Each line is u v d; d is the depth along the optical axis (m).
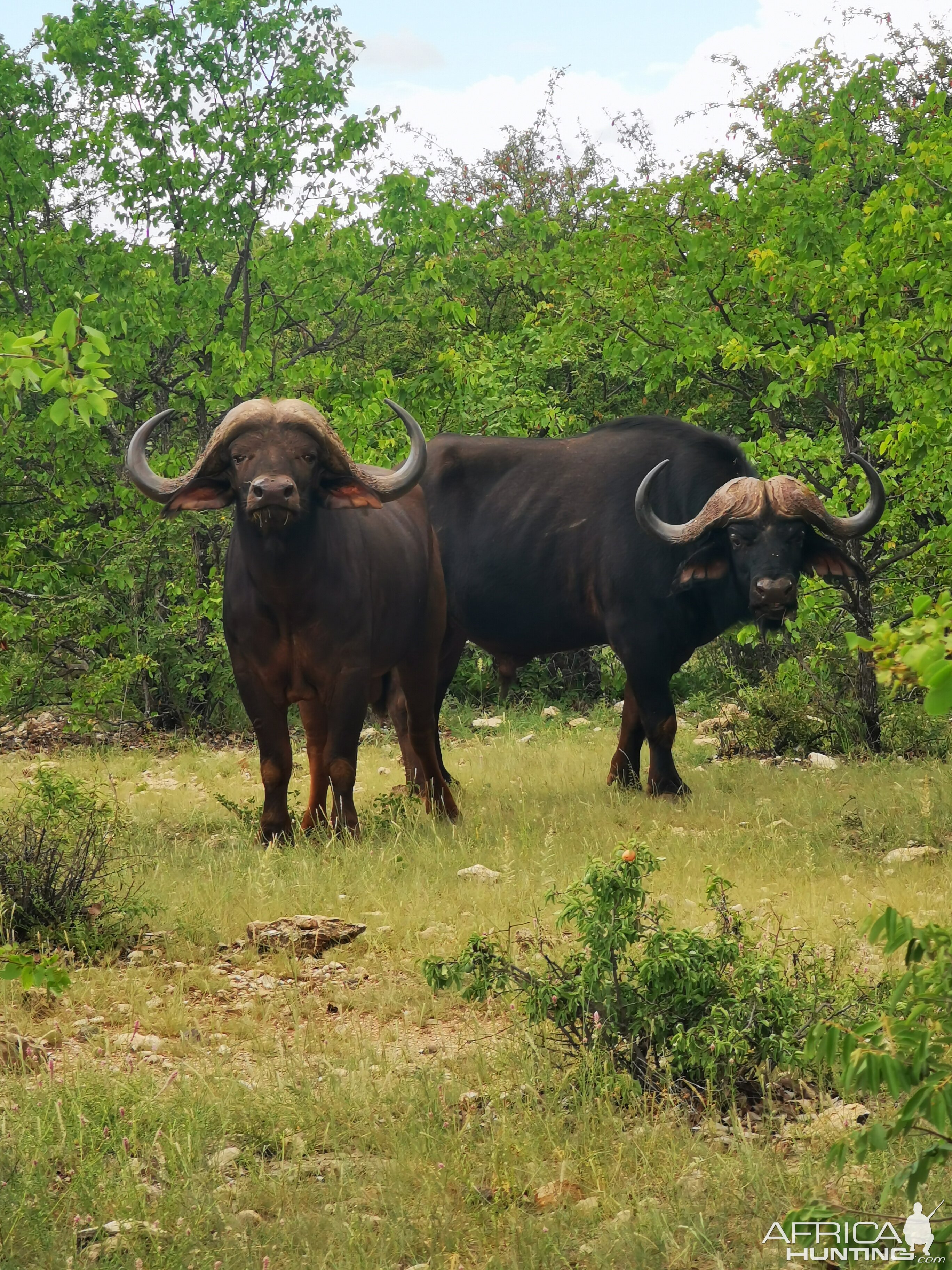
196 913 27.73
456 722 66.88
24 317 62.59
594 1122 17.67
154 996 23.20
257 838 36.56
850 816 37.12
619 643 43.56
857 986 20.41
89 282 63.59
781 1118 18.08
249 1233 14.84
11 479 65.69
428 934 26.20
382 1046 20.88
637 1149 16.89
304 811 40.50
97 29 65.38
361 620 36.69
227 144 65.31
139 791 44.88
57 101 67.88
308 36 66.50
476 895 28.56
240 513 35.09
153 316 62.53
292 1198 15.88
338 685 36.50
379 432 64.62
